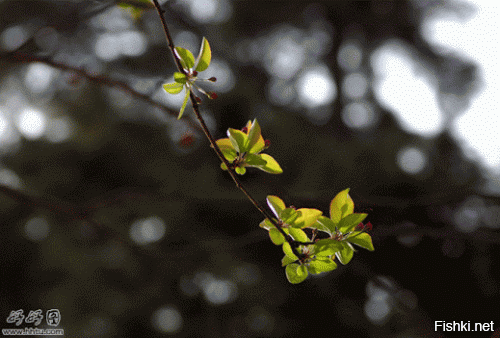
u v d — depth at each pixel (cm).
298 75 1158
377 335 745
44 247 868
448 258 600
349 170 820
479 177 725
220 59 1030
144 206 823
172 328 921
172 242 838
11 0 845
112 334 855
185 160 894
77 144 912
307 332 809
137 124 936
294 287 817
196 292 914
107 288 860
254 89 995
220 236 802
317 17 1166
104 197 305
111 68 637
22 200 273
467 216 447
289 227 134
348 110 1080
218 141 135
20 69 896
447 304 611
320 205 259
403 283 611
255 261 842
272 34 1173
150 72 615
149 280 864
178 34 898
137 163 933
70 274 860
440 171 813
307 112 1055
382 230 250
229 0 1050
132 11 210
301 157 865
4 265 903
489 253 612
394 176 803
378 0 1094
